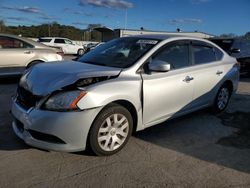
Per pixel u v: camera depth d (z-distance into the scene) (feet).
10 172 11.10
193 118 18.75
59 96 11.39
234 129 17.03
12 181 10.54
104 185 10.57
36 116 11.41
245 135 16.12
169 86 14.80
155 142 14.55
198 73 16.85
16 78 31.30
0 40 28.45
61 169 11.50
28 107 12.00
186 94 16.08
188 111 16.78
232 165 12.50
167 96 14.78
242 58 38.83
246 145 14.74
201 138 15.43
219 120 18.60
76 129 11.43
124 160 12.47
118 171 11.55
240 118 19.17
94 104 11.59
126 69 13.41
